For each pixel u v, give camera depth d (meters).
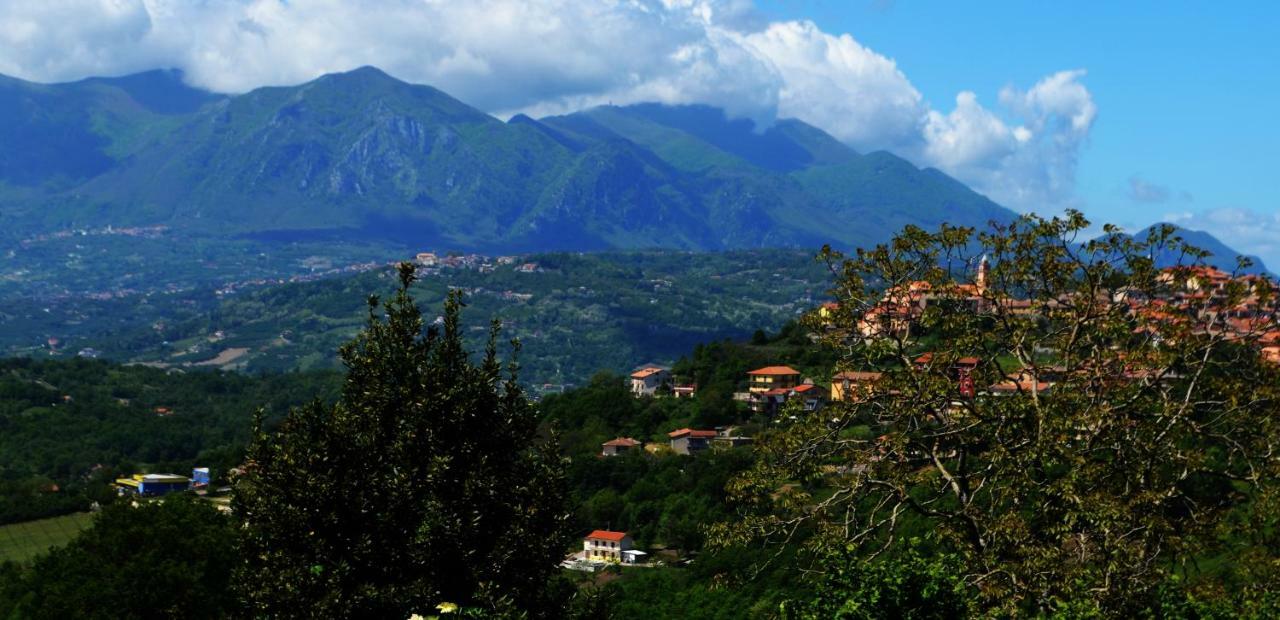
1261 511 25.59
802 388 147.00
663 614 77.56
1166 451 26.56
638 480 128.38
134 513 43.97
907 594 23.02
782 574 65.56
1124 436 26.53
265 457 24.06
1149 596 24.56
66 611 39.72
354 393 25.23
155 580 40.28
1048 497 25.97
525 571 24.12
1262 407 26.91
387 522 22.94
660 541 113.19
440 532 22.77
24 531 136.00
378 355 25.30
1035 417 27.47
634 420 165.50
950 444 29.05
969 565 25.48
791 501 29.47
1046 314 29.06
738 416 157.38
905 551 24.39
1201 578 24.91
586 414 168.50
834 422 29.59
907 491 28.22
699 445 144.75
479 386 25.19
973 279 29.78
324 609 21.67
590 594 26.09
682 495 119.50
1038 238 28.61
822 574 24.73
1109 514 23.62
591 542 110.31
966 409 28.44
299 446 23.97
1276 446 26.19
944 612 23.12
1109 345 28.89
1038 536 25.97
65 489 160.00
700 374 178.62
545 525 25.31
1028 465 26.20
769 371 161.38
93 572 41.00
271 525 23.03
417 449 24.19
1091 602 22.98
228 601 41.53
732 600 69.56
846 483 29.06
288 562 22.78
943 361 28.75
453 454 24.47
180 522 44.06
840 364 30.84
